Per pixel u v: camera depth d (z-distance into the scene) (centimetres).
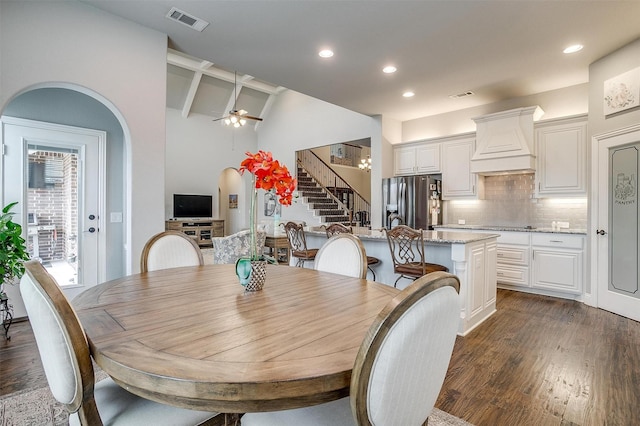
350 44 335
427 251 353
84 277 371
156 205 313
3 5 238
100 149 384
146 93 306
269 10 277
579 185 424
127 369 87
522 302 405
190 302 142
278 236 638
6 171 327
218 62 378
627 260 344
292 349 97
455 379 224
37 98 346
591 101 381
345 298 150
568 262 411
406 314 80
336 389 85
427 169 572
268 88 897
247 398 80
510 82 438
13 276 288
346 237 223
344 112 741
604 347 272
